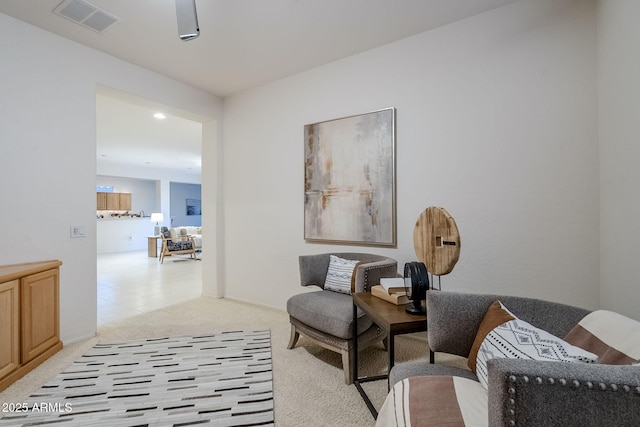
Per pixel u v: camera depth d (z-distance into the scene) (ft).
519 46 6.71
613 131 5.31
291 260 10.43
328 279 7.91
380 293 5.72
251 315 10.12
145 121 15.48
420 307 4.78
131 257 25.84
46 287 7.04
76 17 7.24
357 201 8.88
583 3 6.09
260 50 8.80
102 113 14.23
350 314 6.11
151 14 7.16
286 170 10.55
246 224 11.66
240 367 6.60
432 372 3.81
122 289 14.01
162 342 7.96
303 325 7.00
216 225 12.25
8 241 7.07
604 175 5.68
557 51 6.32
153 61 9.39
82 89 8.38
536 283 6.54
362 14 7.20
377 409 5.13
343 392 5.68
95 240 8.61
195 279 16.37
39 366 6.66
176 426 4.74
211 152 12.40
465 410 2.93
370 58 8.74
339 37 8.15
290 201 10.46
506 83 6.85
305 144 9.97
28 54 7.42
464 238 7.31
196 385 5.90
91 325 8.41
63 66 8.02
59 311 7.63
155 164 29.30
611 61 5.36
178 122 15.66
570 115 6.20
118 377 6.19
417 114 7.97
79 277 8.21
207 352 7.35
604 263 5.72
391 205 8.29
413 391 3.30
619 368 2.05
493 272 6.99
